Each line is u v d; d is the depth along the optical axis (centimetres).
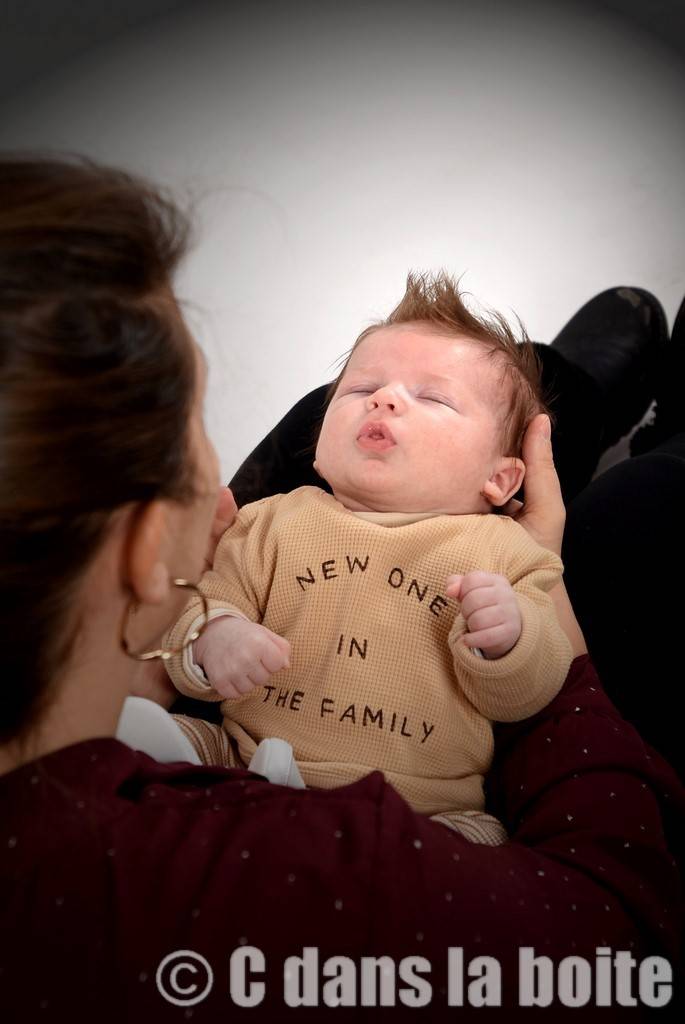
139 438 47
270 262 213
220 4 259
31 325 44
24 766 53
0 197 47
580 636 103
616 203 218
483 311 196
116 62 246
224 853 54
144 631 56
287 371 195
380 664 96
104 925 51
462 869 58
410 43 251
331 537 102
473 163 228
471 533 102
